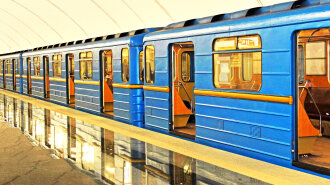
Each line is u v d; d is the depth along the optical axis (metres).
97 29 18.67
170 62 9.92
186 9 13.14
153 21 15.06
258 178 6.12
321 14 5.97
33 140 9.63
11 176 6.50
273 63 6.83
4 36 31.38
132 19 15.92
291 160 6.59
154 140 9.41
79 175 6.50
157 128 10.50
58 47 18.41
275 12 7.00
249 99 7.38
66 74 17.42
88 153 8.12
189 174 6.41
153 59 10.66
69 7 17.88
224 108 8.03
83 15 18.08
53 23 21.33
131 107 11.75
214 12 12.35
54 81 18.97
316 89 9.37
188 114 10.46
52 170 6.84
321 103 9.20
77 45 15.82
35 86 22.31
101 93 14.06
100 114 13.98
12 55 27.59
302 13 6.28
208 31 8.34
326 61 9.09
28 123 12.58
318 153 7.48
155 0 13.62
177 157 7.65
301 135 7.05
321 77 9.23
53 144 9.11
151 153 8.04
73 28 20.31
